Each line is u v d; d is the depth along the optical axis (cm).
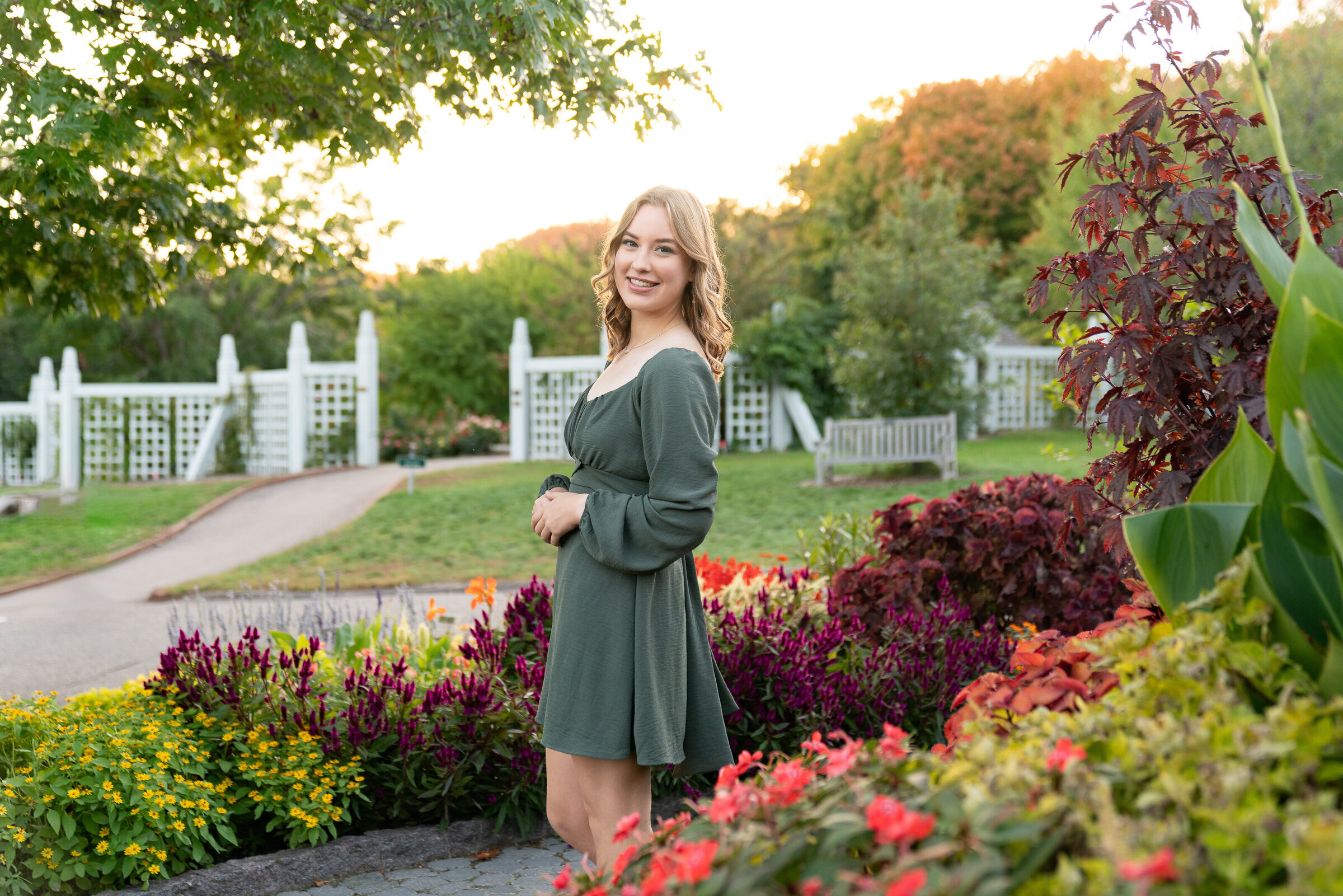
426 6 340
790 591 412
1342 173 1284
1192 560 131
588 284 2147
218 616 503
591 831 209
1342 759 100
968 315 1221
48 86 296
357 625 427
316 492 1358
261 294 2833
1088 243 242
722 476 1284
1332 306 131
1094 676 159
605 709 188
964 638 373
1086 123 2022
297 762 295
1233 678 117
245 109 371
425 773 312
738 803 119
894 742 124
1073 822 93
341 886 275
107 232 405
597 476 200
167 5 317
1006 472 1163
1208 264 212
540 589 373
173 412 1780
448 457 2253
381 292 2591
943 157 2933
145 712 302
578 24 358
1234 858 85
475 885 275
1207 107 215
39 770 256
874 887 89
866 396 1244
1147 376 211
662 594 195
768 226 1989
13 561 954
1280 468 127
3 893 232
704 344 214
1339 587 127
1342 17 1416
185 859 268
